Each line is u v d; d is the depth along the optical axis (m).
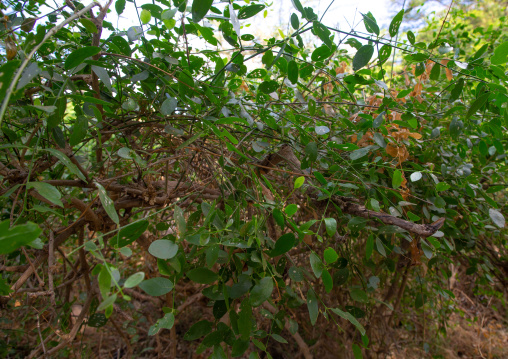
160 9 0.92
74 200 0.91
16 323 1.69
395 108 1.08
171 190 1.18
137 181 1.06
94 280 1.30
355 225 0.88
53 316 1.33
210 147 1.17
